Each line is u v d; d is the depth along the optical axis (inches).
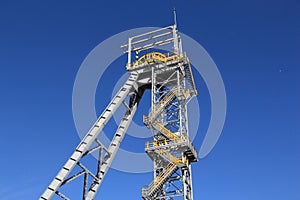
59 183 887.7
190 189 1036.5
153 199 1000.2
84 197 932.0
